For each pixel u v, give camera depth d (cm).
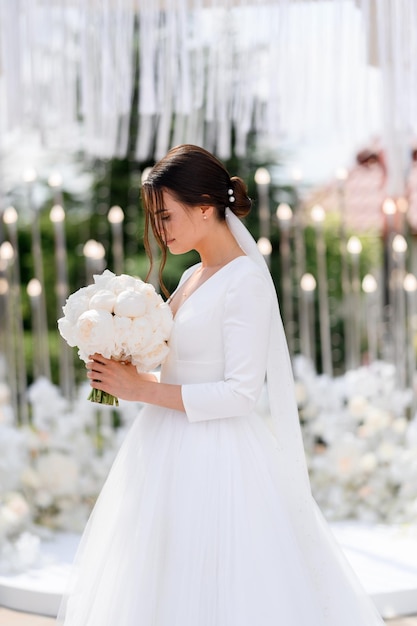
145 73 333
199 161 224
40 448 408
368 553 353
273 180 845
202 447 215
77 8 327
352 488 420
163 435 221
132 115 782
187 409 215
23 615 305
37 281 452
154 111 337
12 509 366
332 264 806
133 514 215
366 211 824
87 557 225
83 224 886
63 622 232
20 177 881
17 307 461
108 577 214
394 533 384
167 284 791
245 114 335
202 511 209
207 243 231
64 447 407
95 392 227
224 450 215
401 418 439
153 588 206
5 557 337
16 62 327
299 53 325
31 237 878
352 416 433
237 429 219
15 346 697
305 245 806
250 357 214
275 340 228
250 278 217
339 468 413
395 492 419
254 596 202
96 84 334
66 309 221
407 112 324
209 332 221
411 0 320
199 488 211
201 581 204
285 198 843
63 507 396
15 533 371
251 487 213
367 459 413
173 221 223
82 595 221
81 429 418
